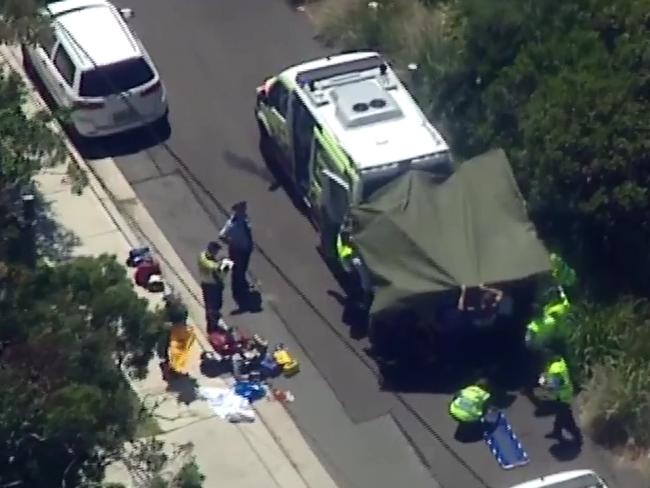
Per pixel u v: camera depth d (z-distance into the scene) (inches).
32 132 2487.7
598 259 2947.8
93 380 2036.2
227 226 2928.2
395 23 3582.7
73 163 3053.6
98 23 3430.1
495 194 2832.2
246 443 2679.6
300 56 3649.1
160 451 2364.7
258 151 3373.5
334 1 3740.2
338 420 2738.7
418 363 2844.5
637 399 2682.1
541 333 2760.8
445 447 2684.5
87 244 3100.4
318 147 2987.2
